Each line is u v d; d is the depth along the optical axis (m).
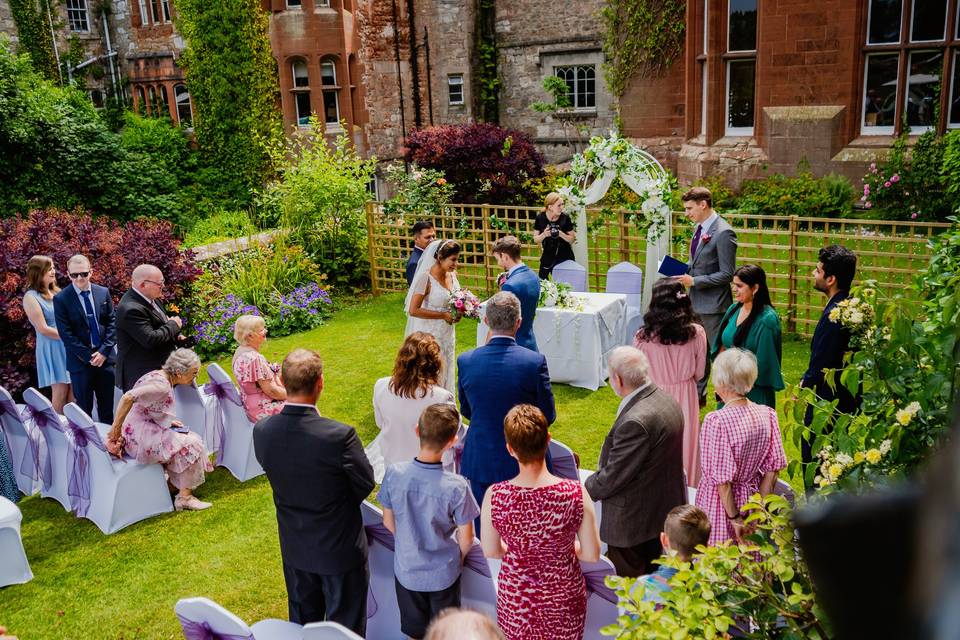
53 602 4.77
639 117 17.47
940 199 12.21
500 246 6.13
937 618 0.30
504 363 4.29
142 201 15.73
